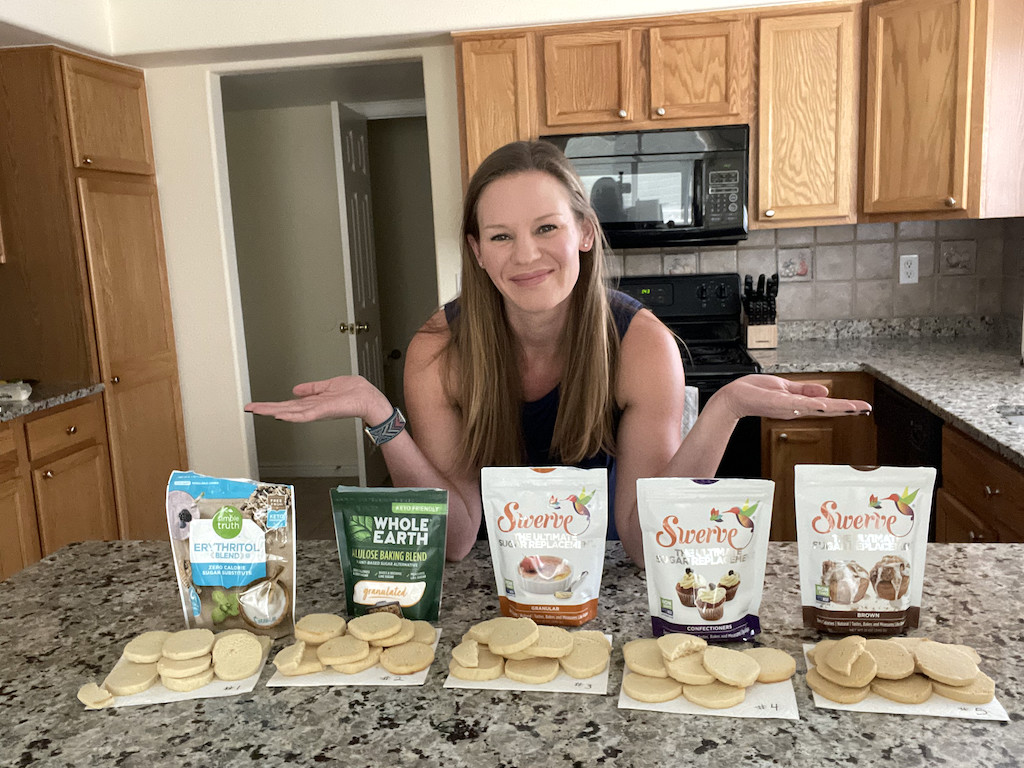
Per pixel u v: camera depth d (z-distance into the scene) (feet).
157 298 10.57
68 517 8.92
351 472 15.06
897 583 2.51
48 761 2.08
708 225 9.24
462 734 2.13
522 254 2.85
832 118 9.07
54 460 8.71
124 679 2.40
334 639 2.53
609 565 3.25
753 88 9.12
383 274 15.29
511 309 3.44
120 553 3.56
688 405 5.33
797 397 2.84
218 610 2.71
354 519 2.76
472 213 3.21
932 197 8.70
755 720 2.14
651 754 2.02
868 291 10.52
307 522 12.46
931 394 7.04
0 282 9.43
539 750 2.05
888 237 10.36
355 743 2.11
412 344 3.72
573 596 2.68
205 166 10.53
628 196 9.27
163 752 2.10
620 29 9.06
